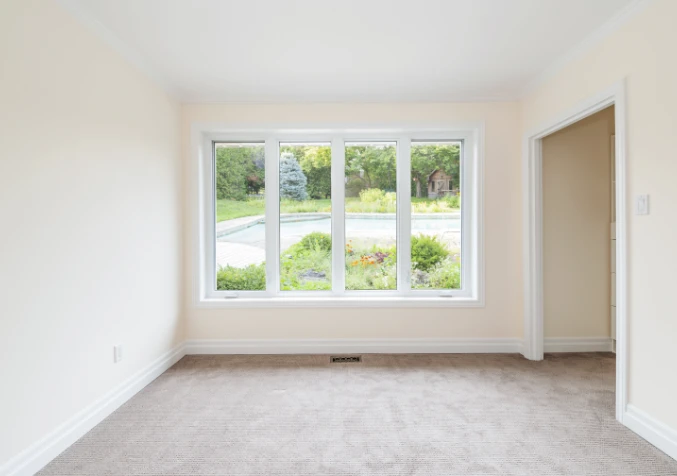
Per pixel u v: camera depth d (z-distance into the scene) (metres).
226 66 2.58
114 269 2.21
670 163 1.70
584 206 3.20
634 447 1.78
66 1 1.78
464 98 3.17
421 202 3.41
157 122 2.74
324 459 1.69
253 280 3.41
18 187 1.55
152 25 2.06
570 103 2.45
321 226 3.42
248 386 2.51
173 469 1.62
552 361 2.98
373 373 2.75
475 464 1.65
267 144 3.36
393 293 3.40
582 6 1.90
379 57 2.46
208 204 3.35
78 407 1.88
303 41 2.24
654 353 1.80
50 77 1.71
